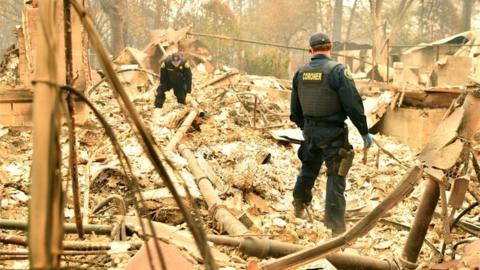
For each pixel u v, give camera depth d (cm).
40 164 103
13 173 617
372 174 753
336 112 500
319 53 513
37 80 108
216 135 916
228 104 1189
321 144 504
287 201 617
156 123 923
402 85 1080
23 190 570
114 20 3666
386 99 1071
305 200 546
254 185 608
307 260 295
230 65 3262
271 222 523
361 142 980
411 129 999
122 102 135
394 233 508
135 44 4975
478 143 376
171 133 868
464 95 356
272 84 1616
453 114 345
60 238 101
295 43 5319
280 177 694
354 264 368
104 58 120
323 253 297
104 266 345
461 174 339
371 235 500
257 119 1116
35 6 812
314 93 501
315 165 533
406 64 3025
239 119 1056
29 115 862
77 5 120
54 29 112
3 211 506
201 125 942
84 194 510
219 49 3175
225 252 412
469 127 337
